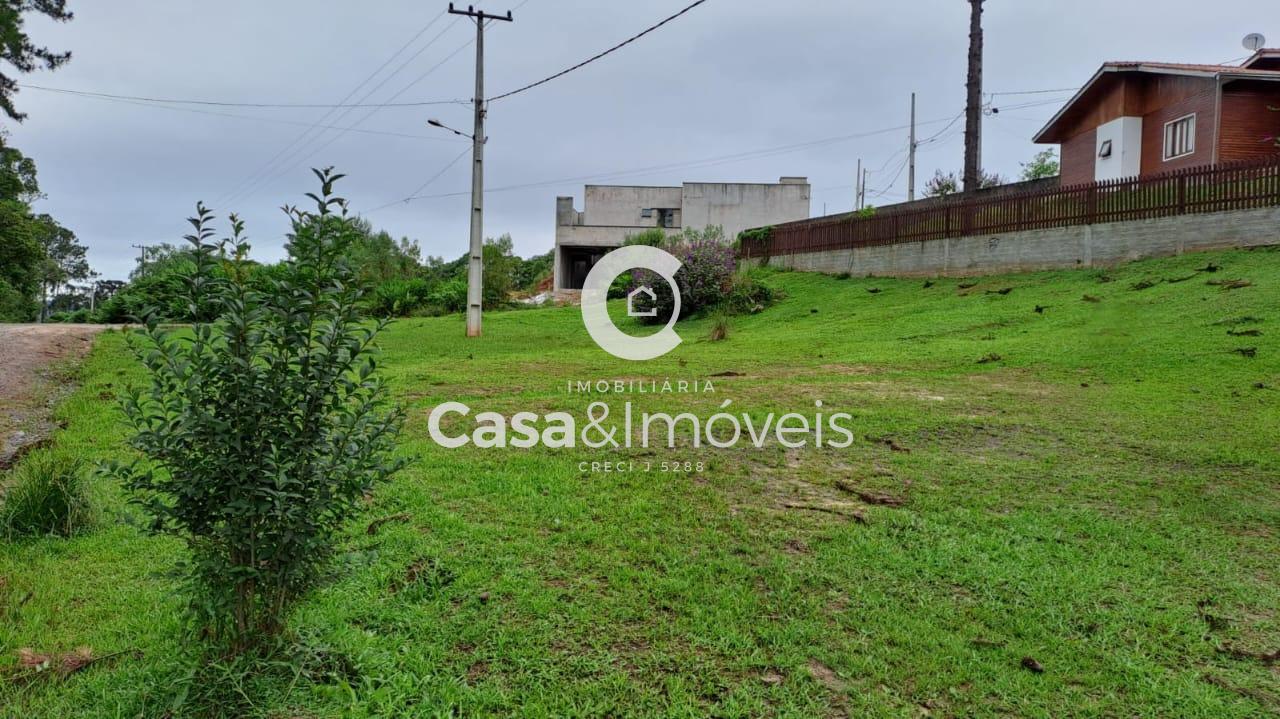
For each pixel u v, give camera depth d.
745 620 3.24
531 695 2.70
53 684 2.72
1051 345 10.47
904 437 6.27
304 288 2.48
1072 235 15.72
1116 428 6.38
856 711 2.62
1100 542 4.02
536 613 3.28
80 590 3.48
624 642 3.07
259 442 2.45
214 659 2.65
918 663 2.92
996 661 2.94
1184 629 3.14
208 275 2.52
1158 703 2.67
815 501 4.74
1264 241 12.93
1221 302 10.77
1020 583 3.55
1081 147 21.56
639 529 4.25
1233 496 4.68
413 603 3.37
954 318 13.65
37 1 22.75
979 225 17.62
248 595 2.63
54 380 9.68
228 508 2.41
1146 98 19.52
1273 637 3.09
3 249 30.52
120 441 6.06
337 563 2.78
